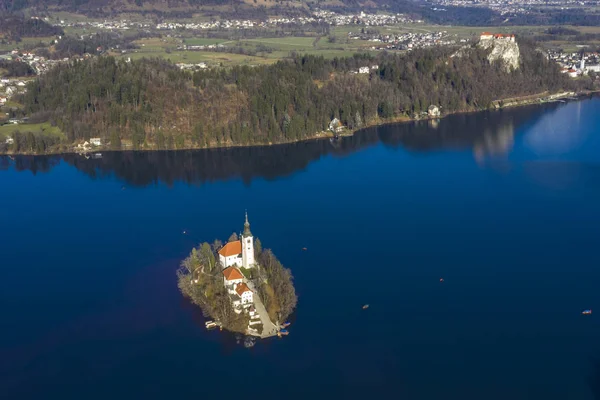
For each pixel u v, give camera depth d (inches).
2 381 6491.1
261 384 6314.0
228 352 6781.5
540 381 6274.6
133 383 6397.6
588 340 6919.3
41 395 6284.5
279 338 6953.7
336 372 6451.8
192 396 6190.9
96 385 6397.6
